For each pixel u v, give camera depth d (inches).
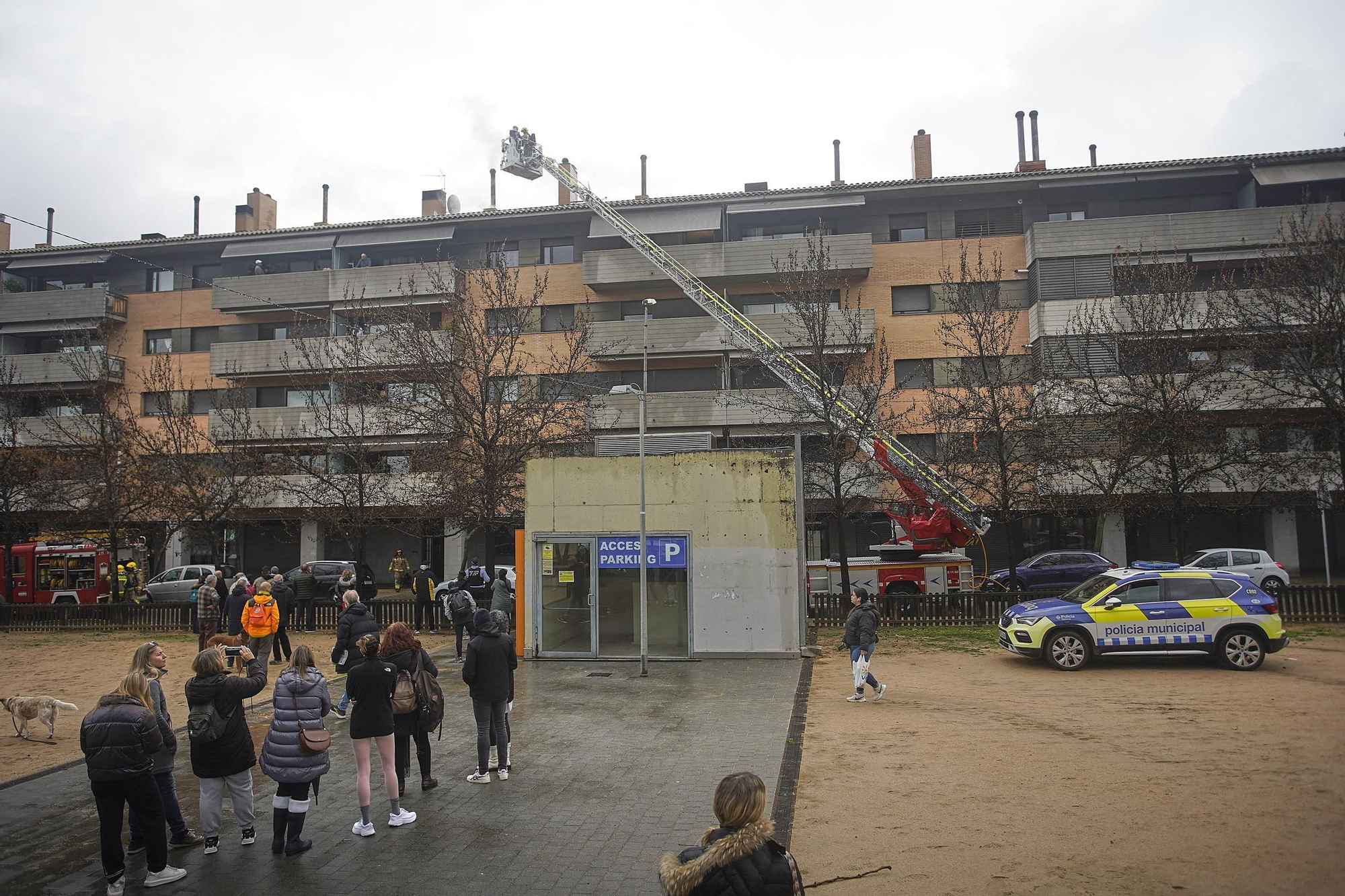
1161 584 579.2
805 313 1018.1
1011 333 1155.3
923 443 1300.4
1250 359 938.7
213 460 1190.3
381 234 1504.7
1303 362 888.9
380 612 896.3
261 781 356.2
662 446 711.1
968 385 951.0
